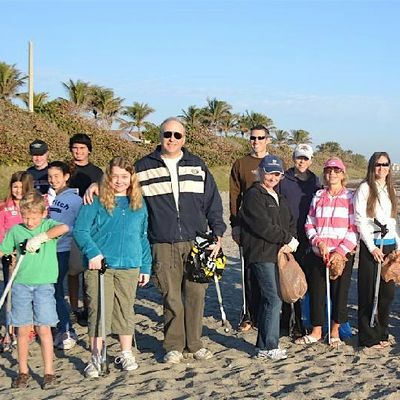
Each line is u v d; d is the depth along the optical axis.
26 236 5.20
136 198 5.43
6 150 21.80
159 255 5.70
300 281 5.72
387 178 6.09
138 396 4.87
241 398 4.84
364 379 5.30
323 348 6.21
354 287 9.54
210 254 5.70
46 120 26.33
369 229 6.04
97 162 26.95
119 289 5.46
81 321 7.09
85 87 48.88
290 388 5.10
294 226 6.13
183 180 5.71
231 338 6.66
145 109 56.44
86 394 4.94
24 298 5.12
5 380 5.30
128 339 5.59
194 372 5.50
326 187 6.30
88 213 5.39
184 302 5.87
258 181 5.96
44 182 6.65
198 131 39.62
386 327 6.27
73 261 6.17
